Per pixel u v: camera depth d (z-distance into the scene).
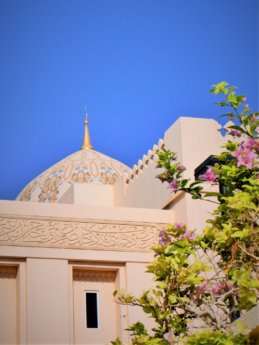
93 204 22.47
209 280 10.86
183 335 11.11
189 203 17.30
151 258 17.42
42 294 16.66
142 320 16.88
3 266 16.89
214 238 10.91
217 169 10.80
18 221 16.98
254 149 10.73
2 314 16.61
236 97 10.80
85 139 28.94
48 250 16.95
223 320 10.63
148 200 19.44
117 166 27.66
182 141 17.75
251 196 10.30
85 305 17.09
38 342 16.34
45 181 26.75
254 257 10.11
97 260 17.16
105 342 16.94
